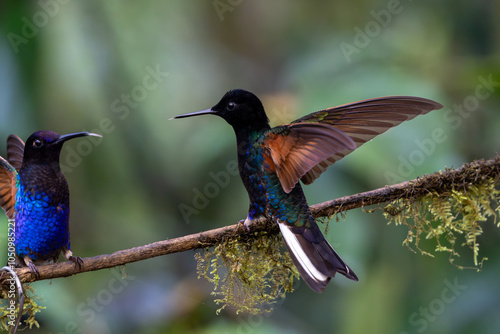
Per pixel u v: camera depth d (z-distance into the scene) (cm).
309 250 716
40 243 742
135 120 993
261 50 1202
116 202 977
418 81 905
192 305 981
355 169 845
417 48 1017
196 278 1021
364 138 692
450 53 1037
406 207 742
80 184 958
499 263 938
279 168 696
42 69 848
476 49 1048
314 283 683
